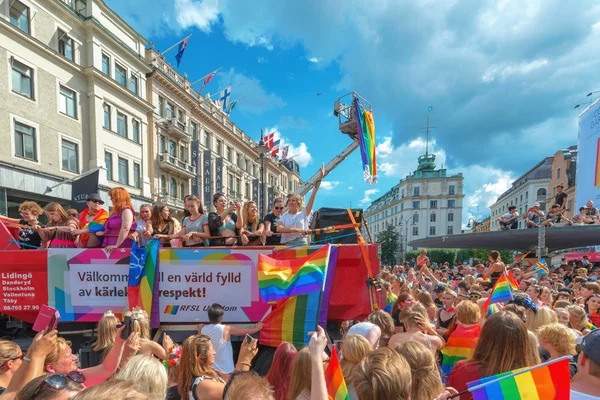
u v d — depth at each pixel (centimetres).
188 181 3017
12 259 378
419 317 335
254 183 4503
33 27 1652
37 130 1650
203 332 356
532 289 532
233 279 387
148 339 332
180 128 2842
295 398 208
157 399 150
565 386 163
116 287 384
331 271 369
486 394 173
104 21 2102
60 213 452
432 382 204
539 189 5153
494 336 219
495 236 1257
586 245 1520
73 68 1861
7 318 460
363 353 239
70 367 265
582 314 398
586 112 1894
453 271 1412
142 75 2442
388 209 8688
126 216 393
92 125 1977
